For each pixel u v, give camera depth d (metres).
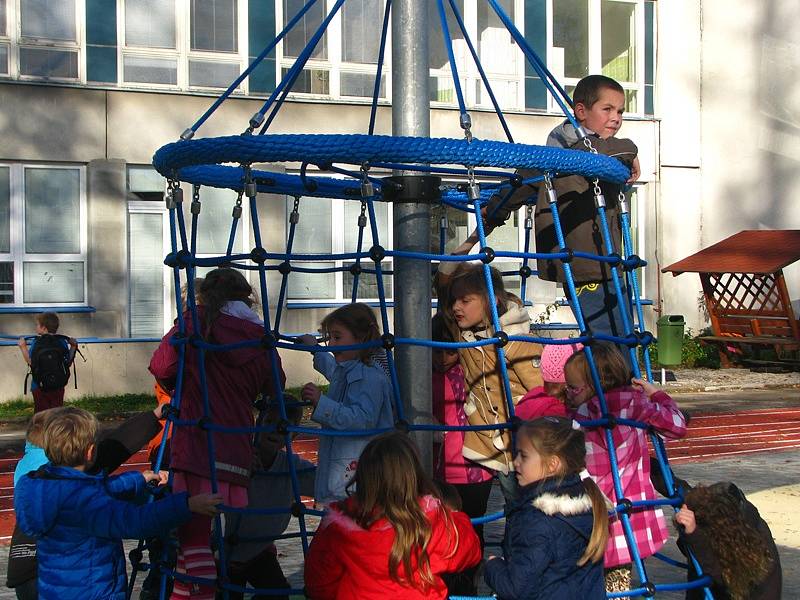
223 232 17.59
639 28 21.02
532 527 3.64
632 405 4.21
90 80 16.95
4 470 11.02
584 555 3.64
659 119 21.17
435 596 3.52
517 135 19.38
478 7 19.39
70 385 16.52
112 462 4.57
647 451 4.43
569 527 3.64
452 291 4.71
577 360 4.30
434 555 3.52
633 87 21.09
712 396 17.08
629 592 4.06
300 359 17.84
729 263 19.64
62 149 16.72
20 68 16.61
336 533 3.55
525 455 3.73
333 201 18.20
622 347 4.60
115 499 4.15
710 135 21.52
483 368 4.72
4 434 13.86
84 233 16.94
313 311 17.86
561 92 4.21
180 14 17.38
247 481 4.38
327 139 3.64
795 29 21.17
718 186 21.55
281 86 4.04
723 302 22.03
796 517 7.86
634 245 21.09
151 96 17.16
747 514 4.48
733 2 21.48
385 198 4.05
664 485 4.70
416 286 4.03
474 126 19.11
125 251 17.00
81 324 16.75
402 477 3.52
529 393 4.68
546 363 4.70
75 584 4.13
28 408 15.71
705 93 21.50
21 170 16.62
